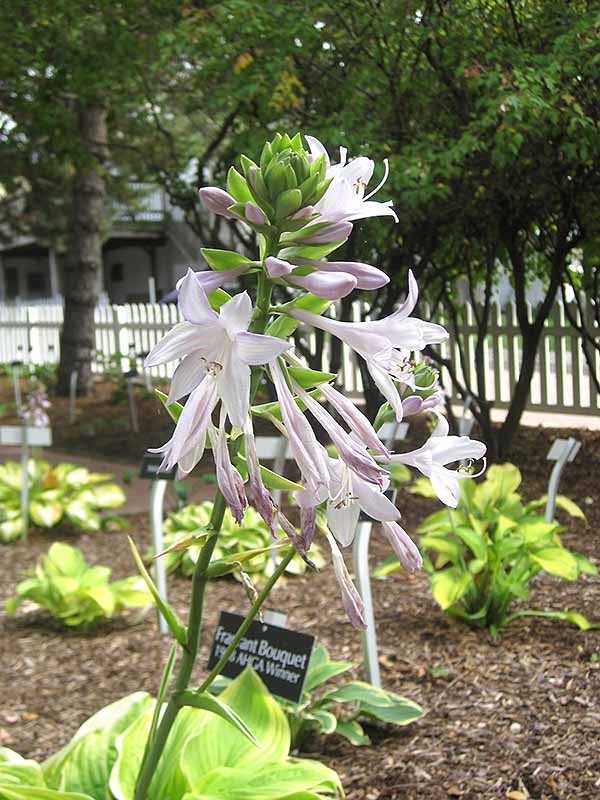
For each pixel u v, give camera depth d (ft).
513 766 11.34
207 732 9.02
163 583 17.84
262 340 4.80
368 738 12.11
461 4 23.97
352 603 5.60
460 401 36.42
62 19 27.78
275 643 11.90
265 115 27.27
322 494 5.45
